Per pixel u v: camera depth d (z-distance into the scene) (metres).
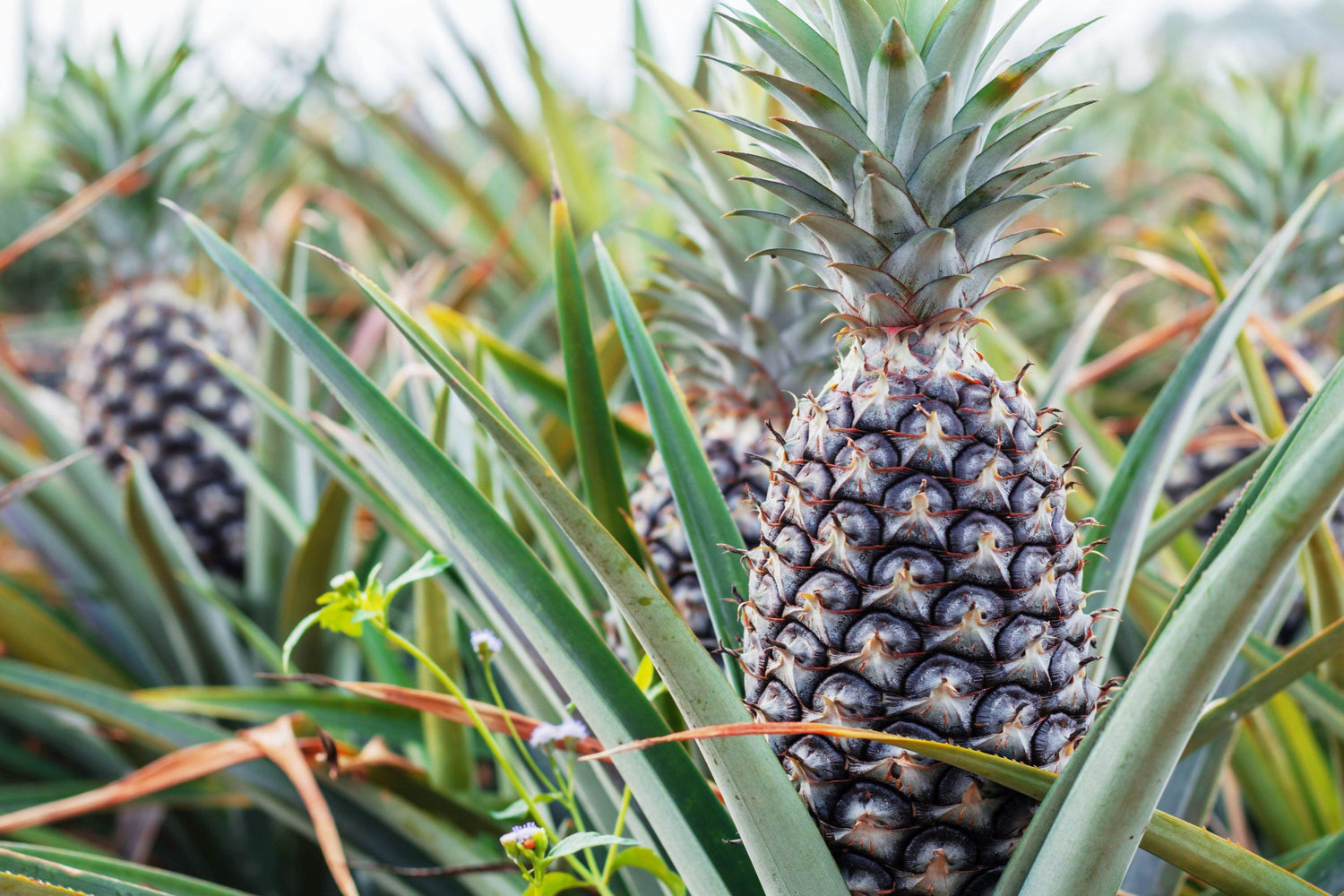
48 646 1.20
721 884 0.68
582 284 0.79
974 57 0.71
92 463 1.37
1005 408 0.68
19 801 1.00
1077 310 1.82
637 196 1.88
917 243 0.68
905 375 0.69
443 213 2.19
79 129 1.53
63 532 1.28
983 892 0.69
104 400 1.48
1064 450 1.01
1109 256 2.20
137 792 0.79
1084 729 0.70
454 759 0.89
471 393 0.66
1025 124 0.70
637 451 1.03
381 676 0.93
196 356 1.50
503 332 1.45
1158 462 0.77
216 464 1.49
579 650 0.69
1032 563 0.67
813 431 0.70
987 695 0.67
